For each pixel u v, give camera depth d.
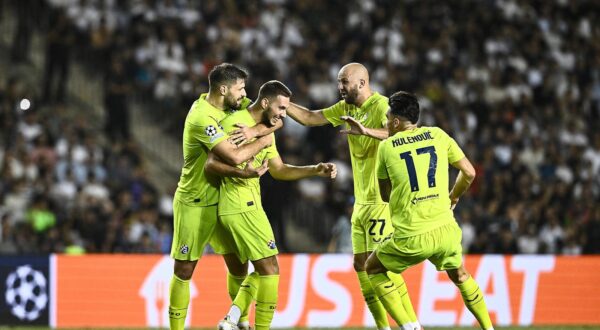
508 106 68.50
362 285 31.66
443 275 40.69
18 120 63.16
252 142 28.81
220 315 40.06
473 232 55.41
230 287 31.55
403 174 28.62
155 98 67.69
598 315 41.31
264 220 29.38
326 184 60.25
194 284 40.12
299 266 40.50
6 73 69.81
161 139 67.12
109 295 40.19
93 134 65.38
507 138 65.19
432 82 68.94
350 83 31.06
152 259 40.44
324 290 40.44
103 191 58.47
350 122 29.25
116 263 40.41
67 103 68.00
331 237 59.19
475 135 66.56
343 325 40.28
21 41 71.00
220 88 29.20
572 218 58.47
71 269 40.34
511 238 54.38
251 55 68.19
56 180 59.22
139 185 59.91
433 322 40.50
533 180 61.09
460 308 40.62
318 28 74.44
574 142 67.38
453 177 58.50
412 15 75.88
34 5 71.81
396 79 68.25
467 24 75.12
